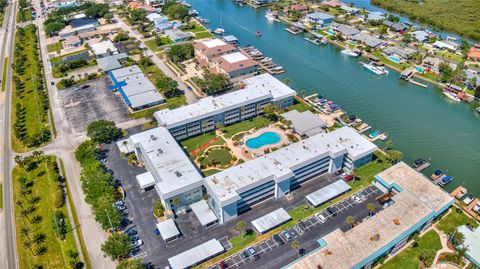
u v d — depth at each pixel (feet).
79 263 453.99
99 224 507.30
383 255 451.12
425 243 473.67
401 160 620.08
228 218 509.35
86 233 494.18
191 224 507.71
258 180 515.09
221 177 524.93
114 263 453.99
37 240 486.79
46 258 463.01
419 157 634.84
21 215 522.06
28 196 556.51
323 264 420.36
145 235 490.08
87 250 470.39
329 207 528.63
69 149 652.89
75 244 478.59
